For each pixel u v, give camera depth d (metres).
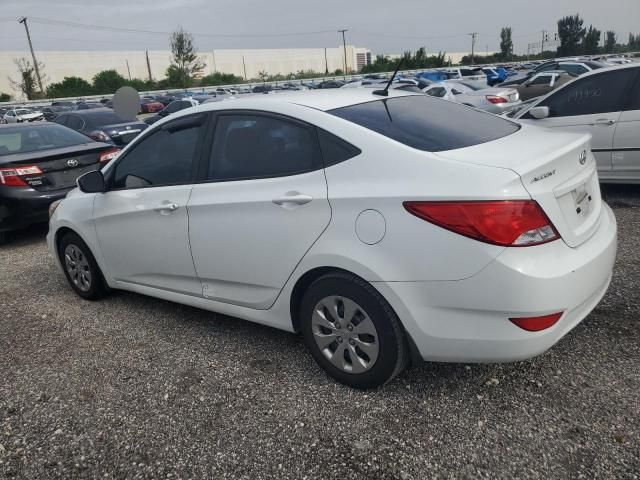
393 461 2.45
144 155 3.88
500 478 2.29
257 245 3.12
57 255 4.84
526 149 2.71
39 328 4.22
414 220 2.52
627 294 3.82
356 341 2.86
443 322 2.54
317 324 3.00
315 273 2.96
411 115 3.16
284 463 2.50
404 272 2.57
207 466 2.52
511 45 87.50
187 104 20.70
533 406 2.73
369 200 2.64
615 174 6.23
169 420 2.88
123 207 3.95
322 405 2.88
